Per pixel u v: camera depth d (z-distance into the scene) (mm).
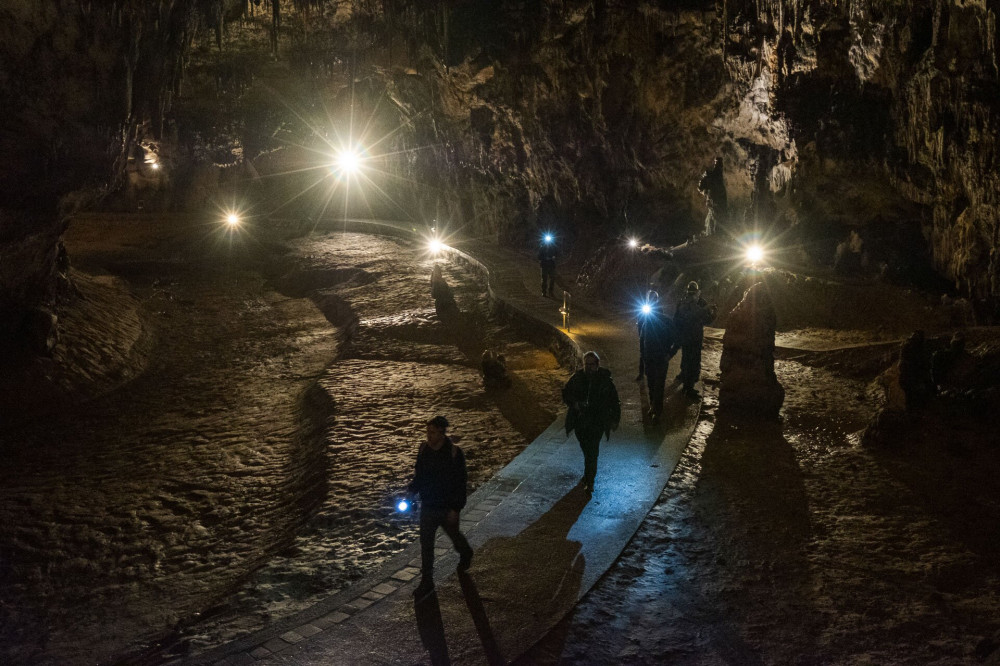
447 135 35438
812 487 9609
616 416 9164
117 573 9773
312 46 32125
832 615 6750
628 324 19688
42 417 16391
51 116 14250
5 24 12664
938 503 9047
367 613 6691
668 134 24750
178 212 49562
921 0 15594
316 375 20125
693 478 9922
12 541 10680
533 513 8797
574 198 30094
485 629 6387
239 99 41000
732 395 12359
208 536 10875
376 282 29766
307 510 10859
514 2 26094
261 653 6113
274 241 41250
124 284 28344
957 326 16016
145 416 16781
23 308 17828
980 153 14695
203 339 24469
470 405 15320
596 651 6164
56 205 16016
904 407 11109
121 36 14641
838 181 19453
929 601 6957
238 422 16312
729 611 6836
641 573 7492
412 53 30438
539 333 20281
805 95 19328
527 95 28562
